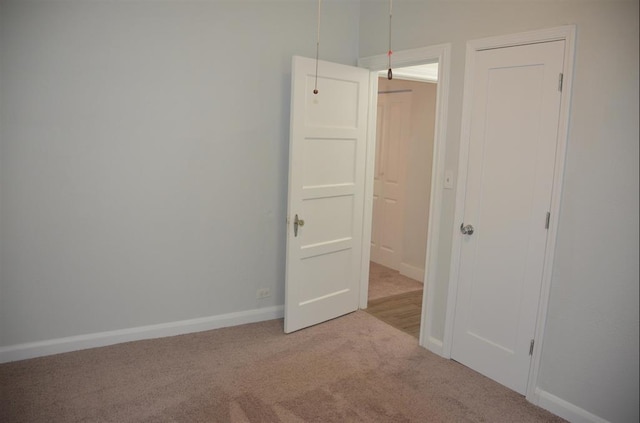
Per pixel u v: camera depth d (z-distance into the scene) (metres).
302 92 3.30
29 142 2.82
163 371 2.92
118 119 3.04
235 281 3.63
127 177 3.12
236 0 3.32
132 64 3.03
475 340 3.03
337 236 3.76
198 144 3.32
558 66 2.47
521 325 2.75
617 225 2.27
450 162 3.10
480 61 2.87
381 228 5.48
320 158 3.52
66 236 3.00
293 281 3.48
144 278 3.28
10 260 2.88
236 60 3.38
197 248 3.44
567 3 2.40
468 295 3.05
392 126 5.19
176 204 3.31
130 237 3.19
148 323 3.35
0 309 2.90
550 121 2.52
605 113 2.28
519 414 2.60
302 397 2.70
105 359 3.04
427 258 3.30
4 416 2.41
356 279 4.00
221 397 2.66
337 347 3.34
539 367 2.67
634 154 2.19
